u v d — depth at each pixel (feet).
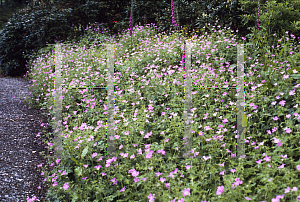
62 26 28.58
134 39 21.77
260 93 10.26
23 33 28.86
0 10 57.11
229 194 6.03
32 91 18.25
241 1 18.79
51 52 24.97
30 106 15.94
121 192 6.92
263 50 13.55
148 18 28.07
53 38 28.43
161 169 7.64
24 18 29.22
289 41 14.28
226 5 20.68
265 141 8.29
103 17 30.63
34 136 12.07
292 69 9.92
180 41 17.66
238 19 20.40
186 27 23.44
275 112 9.12
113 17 29.78
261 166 6.91
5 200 7.56
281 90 9.97
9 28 28.45
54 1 31.30
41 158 10.19
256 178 6.73
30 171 9.22
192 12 24.40
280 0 16.93
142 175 7.20
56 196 7.50
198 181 6.94
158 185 6.44
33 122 13.73
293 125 8.20
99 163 8.43
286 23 15.25
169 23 24.80
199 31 22.30
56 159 8.87
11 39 28.09
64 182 8.08
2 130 12.25
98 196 7.29
